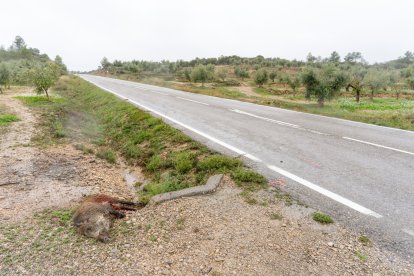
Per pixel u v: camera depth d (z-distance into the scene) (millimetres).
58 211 4598
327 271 3004
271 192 4883
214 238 3611
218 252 3342
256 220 4000
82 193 5527
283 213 4184
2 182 5777
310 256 3236
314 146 7668
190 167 6473
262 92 44125
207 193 4949
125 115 13812
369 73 36438
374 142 8094
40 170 6656
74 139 10305
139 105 16094
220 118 12172
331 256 3234
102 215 4035
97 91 25891
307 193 4832
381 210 4227
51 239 3725
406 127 10383
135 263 3213
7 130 10531
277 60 107000
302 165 6184
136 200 5691
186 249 3428
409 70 67500
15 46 131375
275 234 3656
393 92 46000
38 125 11875
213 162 6168
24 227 4043
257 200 4598
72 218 4305
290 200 4570
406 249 3348
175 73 77438
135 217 4328
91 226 3826
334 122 11414
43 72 21594
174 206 4516
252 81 64125
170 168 6984
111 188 6262
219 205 4473
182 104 16984
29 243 3633
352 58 116938
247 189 5016
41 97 22875
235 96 23875
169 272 3051
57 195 5312
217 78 61812
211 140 8406
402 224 3854
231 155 6918
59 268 3154
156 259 3270
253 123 11039
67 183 6020
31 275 3053
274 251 3326
